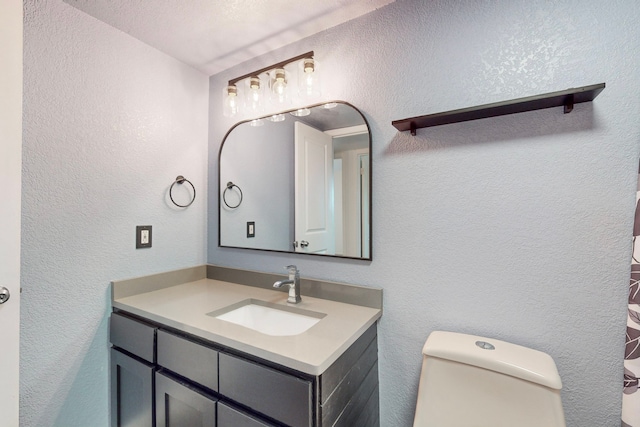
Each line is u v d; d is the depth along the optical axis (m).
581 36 0.94
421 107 1.19
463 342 1.02
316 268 1.44
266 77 1.56
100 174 1.33
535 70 1.00
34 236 1.15
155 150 1.54
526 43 1.02
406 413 1.23
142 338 1.21
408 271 1.22
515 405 0.88
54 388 1.20
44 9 1.16
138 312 1.25
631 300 0.87
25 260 1.12
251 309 1.40
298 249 1.49
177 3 1.21
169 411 1.11
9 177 0.86
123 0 1.19
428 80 1.18
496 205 1.07
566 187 0.97
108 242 1.36
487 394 0.91
